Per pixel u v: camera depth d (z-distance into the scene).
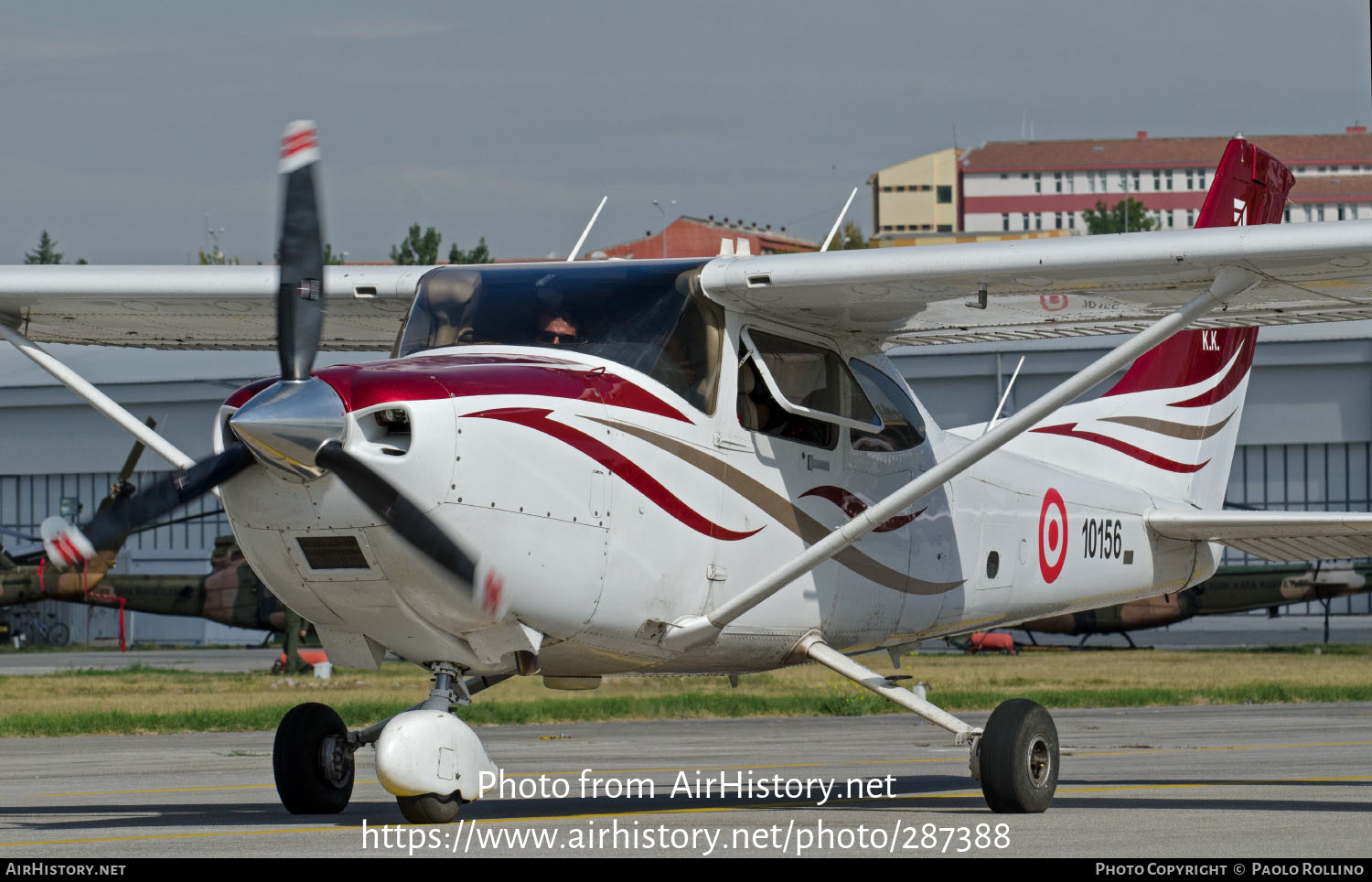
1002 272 26.66
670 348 27.22
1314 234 25.19
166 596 121.75
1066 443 38.00
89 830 25.03
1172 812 27.42
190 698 76.75
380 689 85.06
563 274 27.98
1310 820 25.94
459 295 27.91
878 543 31.31
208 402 170.12
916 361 159.12
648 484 26.06
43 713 65.50
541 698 76.69
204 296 31.42
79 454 176.00
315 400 22.56
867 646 32.34
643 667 28.12
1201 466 40.88
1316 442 162.38
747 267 27.48
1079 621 134.88
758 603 27.28
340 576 23.88
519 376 24.80
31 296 31.81
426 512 22.98
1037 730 27.70
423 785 23.77
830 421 29.80
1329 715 63.56
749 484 28.16
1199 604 133.88
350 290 30.89
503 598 24.09
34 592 104.50
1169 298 29.72
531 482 24.14
